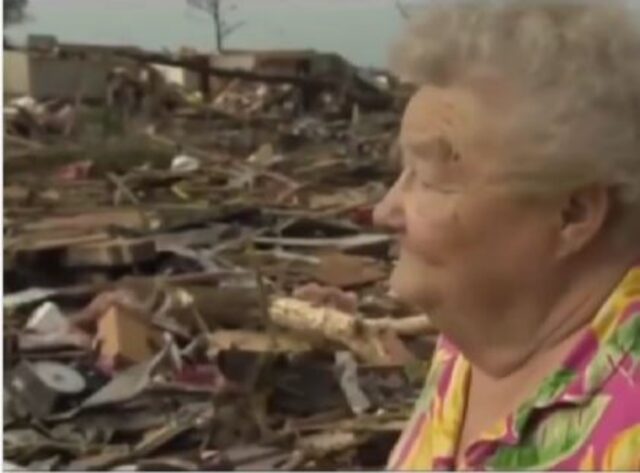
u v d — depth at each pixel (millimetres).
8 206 8133
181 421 5301
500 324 1189
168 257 7832
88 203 8695
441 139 1156
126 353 6066
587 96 1108
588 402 1120
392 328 6172
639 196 1135
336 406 5582
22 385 5449
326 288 6980
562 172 1116
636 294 1147
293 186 9148
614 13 1134
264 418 5344
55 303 6852
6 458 4855
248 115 10047
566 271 1160
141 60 9195
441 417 1314
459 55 1143
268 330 6410
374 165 8453
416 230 1190
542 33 1117
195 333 6383
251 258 7938
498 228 1156
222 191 9445
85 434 5238
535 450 1147
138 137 9852
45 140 9258
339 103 8211
